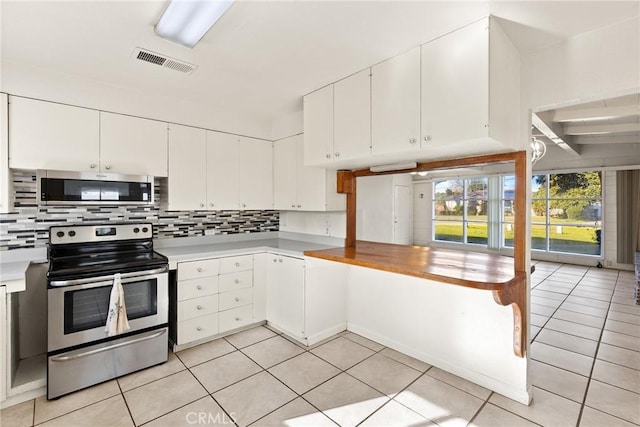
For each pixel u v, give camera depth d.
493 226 7.75
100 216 2.80
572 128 4.71
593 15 1.57
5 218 2.38
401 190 5.40
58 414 1.87
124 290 2.33
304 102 2.79
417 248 2.85
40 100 2.30
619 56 1.63
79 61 2.18
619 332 3.13
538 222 7.29
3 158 2.15
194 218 3.37
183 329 2.67
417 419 1.83
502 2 1.49
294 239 3.86
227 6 1.51
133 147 2.72
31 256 2.46
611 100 3.34
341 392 2.09
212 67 2.26
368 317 2.94
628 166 5.93
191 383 2.19
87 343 2.16
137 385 2.17
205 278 2.80
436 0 1.49
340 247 3.02
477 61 1.65
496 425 1.78
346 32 1.79
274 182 3.68
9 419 1.82
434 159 2.34
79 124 2.46
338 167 2.90
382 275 2.81
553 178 7.06
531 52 1.93
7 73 2.18
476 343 2.20
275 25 1.72
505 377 2.06
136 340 2.33
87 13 1.62
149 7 1.57
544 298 4.30
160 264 2.49
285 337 2.95
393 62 2.06
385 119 2.11
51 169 2.33
